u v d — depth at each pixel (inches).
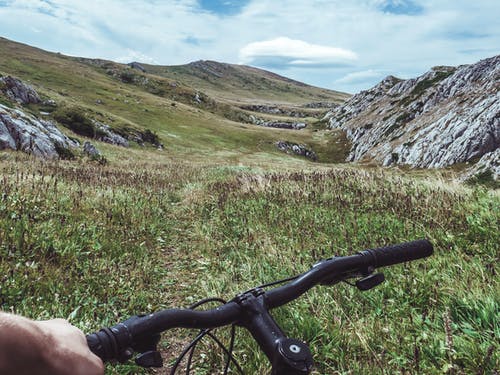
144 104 5482.3
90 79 6186.0
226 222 374.6
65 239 283.1
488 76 4185.5
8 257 238.4
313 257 237.5
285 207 382.9
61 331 30.5
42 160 985.5
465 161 3149.6
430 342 145.4
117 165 1312.7
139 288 240.5
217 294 223.1
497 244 225.3
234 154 3828.7
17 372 24.0
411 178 455.5
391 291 188.5
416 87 5679.1
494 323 146.0
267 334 49.6
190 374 162.4
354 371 140.3
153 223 385.1
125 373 156.7
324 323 169.3
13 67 5551.2
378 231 281.1
